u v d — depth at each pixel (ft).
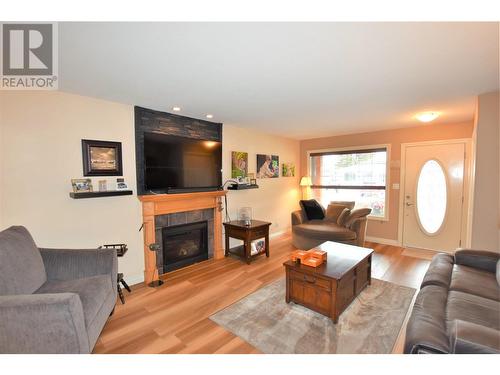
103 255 6.72
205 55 5.66
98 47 5.25
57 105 7.84
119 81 7.18
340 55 5.72
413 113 11.09
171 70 6.47
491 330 3.67
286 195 18.17
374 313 7.50
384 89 8.01
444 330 4.31
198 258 12.08
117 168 9.19
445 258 7.95
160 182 10.16
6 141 6.96
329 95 8.60
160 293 8.89
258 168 15.75
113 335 6.51
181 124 11.36
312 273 7.32
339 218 14.23
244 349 5.97
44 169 7.59
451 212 13.28
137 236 9.84
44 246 7.63
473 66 6.31
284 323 7.04
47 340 4.24
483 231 8.38
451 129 13.10
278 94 8.49
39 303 4.20
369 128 14.67
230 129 13.83
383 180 15.57
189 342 6.24
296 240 14.30
